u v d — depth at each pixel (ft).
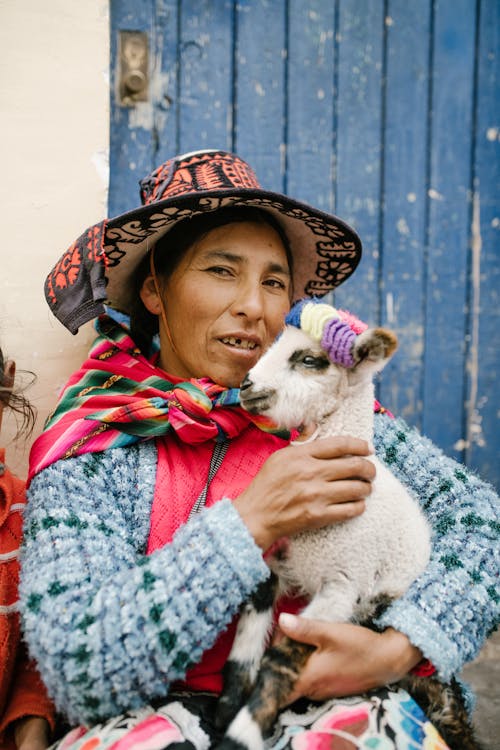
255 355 4.01
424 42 6.93
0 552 3.69
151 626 2.92
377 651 3.14
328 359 3.36
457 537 3.70
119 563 3.32
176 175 4.25
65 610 3.03
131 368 4.26
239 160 4.43
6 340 5.18
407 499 3.59
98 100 5.25
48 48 5.13
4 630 3.60
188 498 3.72
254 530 3.16
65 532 3.33
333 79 6.79
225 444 3.93
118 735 2.93
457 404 7.29
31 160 5.16
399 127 6.96
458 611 3.32
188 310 4.02
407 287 7.11
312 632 3.09
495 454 7.39
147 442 3.92
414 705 3.26
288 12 6.63
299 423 3.46
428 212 7.09
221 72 6.54
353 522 3.28
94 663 2.91
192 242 4.01
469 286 7.25
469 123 7.09
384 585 3.39
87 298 4.07
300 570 3.35
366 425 3.50
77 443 3.72
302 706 3.22
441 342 7.22
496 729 5.15
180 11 6.39
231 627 3.53
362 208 6.95
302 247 4.70
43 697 3.64
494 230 7.24
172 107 6.45
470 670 6.01
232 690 3.18
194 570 3.01
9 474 3.98
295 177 6.79
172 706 3.15
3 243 5.14
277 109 6.70
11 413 5.17
